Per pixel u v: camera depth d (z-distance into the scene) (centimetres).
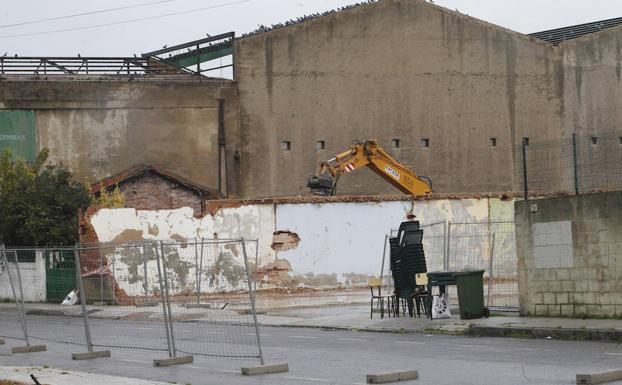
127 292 2914
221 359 2142
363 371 1859
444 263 3231
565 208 2655
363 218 4959
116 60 6456
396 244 3061
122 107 6275
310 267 4856
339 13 6769
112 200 5262
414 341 2448
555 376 1667
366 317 3130
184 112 6388
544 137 7181
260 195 6525
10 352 2488
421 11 6944
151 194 5991
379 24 6850
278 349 2334
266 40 6606
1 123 6094
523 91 7150
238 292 2444
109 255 2914
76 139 6206
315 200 4891
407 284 3000
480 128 7031
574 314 2633
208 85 6444
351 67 6781
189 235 4684
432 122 6925
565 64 7256
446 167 6938
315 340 2573
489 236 3475
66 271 3006
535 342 2316
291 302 4116
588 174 4725
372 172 6769
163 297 2162
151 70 6475
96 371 2016
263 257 4794
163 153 6331
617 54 7331
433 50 6956
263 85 6588
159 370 1994
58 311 3053
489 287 3058
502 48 7125
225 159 6444
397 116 6856
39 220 4938
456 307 3275
